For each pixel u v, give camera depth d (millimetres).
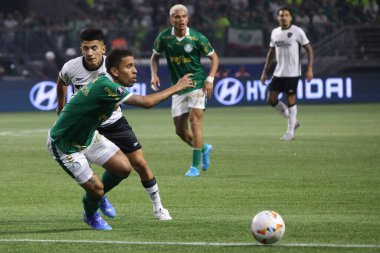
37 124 34500
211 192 15570
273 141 25719
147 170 12500
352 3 49625
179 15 18094
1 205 14219
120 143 12836
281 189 15828
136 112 42531
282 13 26250
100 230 11586
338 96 45500
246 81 45094
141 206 14047
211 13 49781
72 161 11320
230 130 30219
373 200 14359
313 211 13242
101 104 11148
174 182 17031
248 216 12781
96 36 12758
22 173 18797
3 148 24594
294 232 11195
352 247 10117
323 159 20766
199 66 18391
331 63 46594
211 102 44688
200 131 18172
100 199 11547
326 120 34000
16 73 44938
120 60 11367
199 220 12391
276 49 26281
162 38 18375
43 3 50094
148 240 10773
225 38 45625
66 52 45062
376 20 49406
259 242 10266
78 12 50219
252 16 49875
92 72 13078
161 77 45031
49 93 43781
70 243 10617
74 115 11172
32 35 45062
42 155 22625
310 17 49719
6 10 49969
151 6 51938
